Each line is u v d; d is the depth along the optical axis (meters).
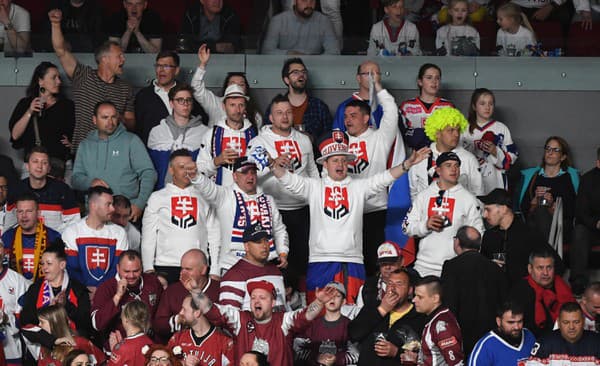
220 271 29.83
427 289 25.19
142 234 30.59
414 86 36.75
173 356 25.11
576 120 37.03
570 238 32.97
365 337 26.09
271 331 25.23
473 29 37.03
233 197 29.78
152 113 33.97
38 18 37.16
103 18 36.78
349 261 29.98
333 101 36.75
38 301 28.28
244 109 31.98
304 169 31.77
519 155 36.88
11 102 36.62
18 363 28.84
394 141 32.50
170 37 36.81
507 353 25.55
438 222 29.50
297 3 36.62
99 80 34.38
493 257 28.34
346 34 36.94
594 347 25.64
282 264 29.67
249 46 36.81
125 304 27.20
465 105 36.94
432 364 24.95
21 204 30.17
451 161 29.89
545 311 27.25
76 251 29.67
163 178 33.00
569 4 37.31
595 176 32.50
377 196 31.62
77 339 26.75
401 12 36.72
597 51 37.09
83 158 32.75
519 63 37.00
